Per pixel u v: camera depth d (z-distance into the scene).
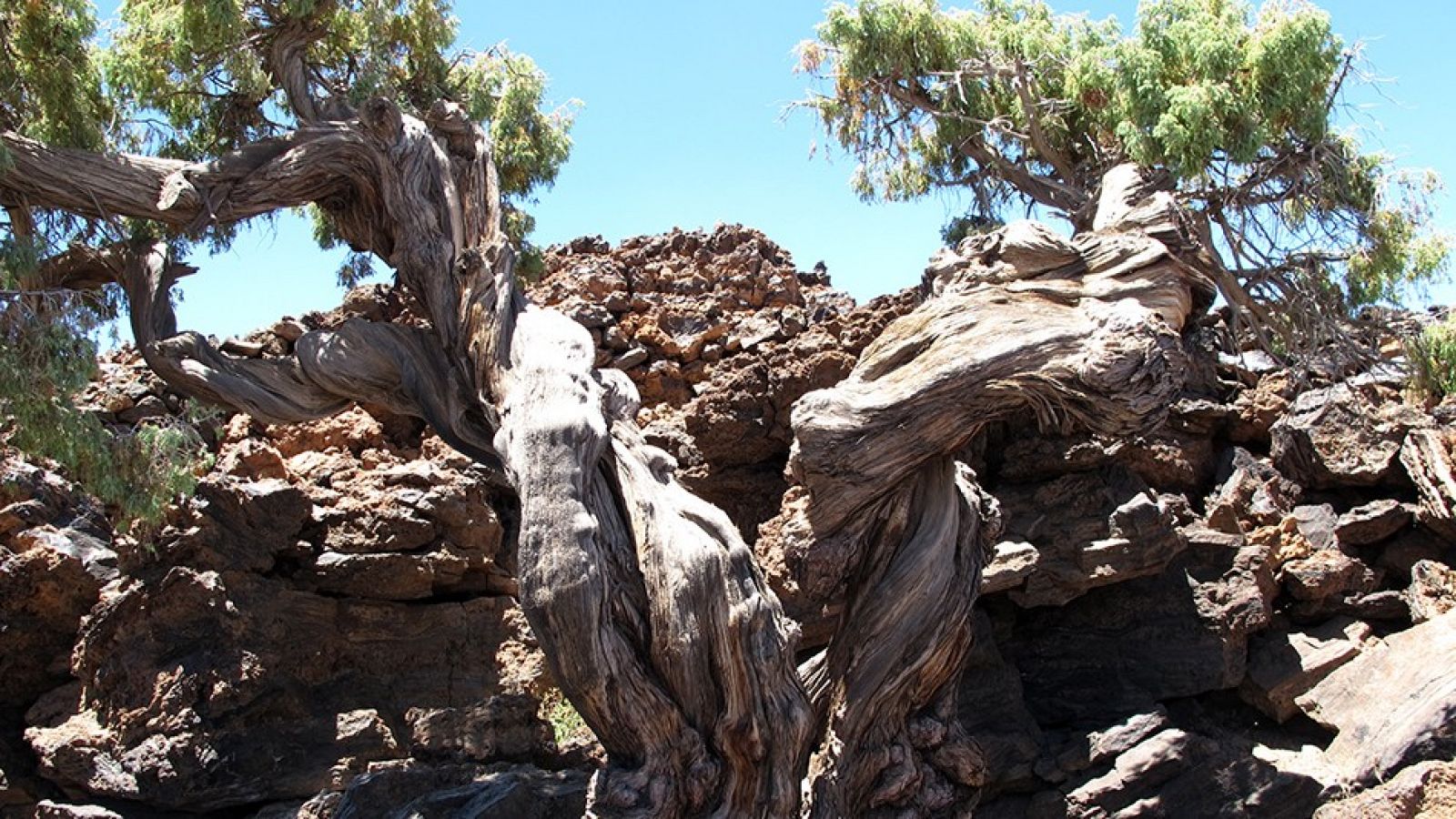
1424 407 19.17
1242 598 17.05
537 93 19.62
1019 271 12.90
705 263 22.58
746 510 19.12
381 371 14.79
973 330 12.46
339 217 16.09
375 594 17.34
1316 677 16.81
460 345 14.38
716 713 11.80
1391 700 15.98
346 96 17.31
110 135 17.36
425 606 17.70
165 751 15.51
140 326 15.05
